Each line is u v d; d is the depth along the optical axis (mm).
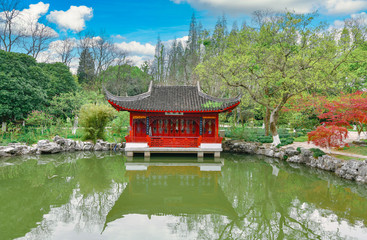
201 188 13547
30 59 29000
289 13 19406
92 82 62406
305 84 20125
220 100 21516
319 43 19125
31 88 26250
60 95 33281
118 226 8844
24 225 8750
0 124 26578
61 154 22438
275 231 8898
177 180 15070
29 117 25875
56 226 8703
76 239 7754
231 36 23703
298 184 14383
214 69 23812
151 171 17219
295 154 20047
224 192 12969
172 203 11367
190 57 60312
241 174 16547
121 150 25016
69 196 12078
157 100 22406
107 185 13969
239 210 10766
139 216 9836
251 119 44000
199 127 21766
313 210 10711
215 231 8766
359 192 12914
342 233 8516
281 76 20625
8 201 11203
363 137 25984
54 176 15625
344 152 18562
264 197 12336
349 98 20094
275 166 18906
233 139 27188
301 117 27062
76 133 27953
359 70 30562
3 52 26172
